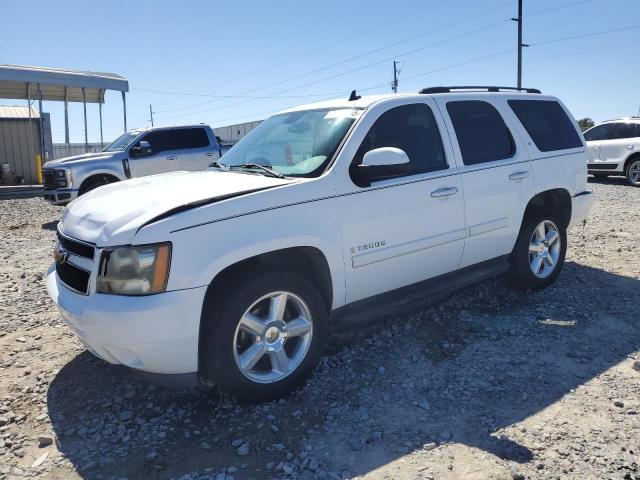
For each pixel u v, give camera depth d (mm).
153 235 3057
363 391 3689
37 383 3865
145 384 3814
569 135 5750
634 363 3947
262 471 2869
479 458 2932
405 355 4215
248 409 3479
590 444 3023
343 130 4027
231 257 3254
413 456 2967
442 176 4391
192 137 13172
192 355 3201
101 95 21953
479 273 4883
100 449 3100
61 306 3340
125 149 12383
